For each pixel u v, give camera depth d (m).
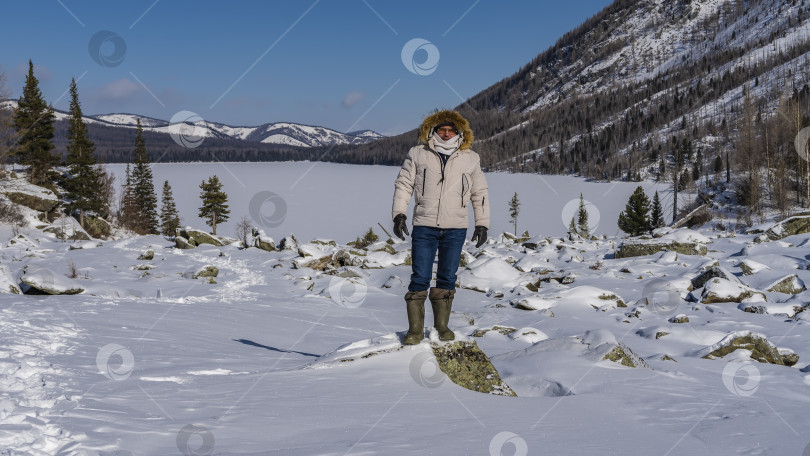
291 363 5.22
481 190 4.66
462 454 2.61
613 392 4.18
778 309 12.17
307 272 20.33
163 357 5.10
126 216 68.06
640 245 23.33
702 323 11.23
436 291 4.69
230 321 9.30
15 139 53.94
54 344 5.19
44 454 2.25
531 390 4.54
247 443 2.67
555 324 11.46
